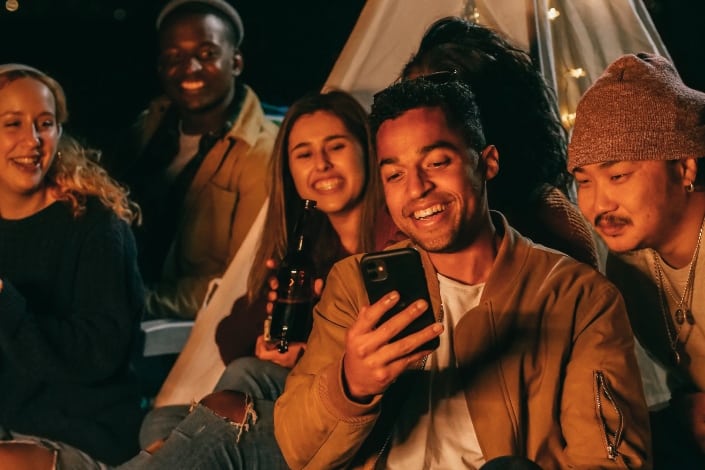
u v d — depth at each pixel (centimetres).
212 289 336
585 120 209
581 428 192
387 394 200
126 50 610
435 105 197
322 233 285
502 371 198
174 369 308
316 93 290
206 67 423
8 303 266
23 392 274
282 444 197
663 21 548
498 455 195
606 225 214
